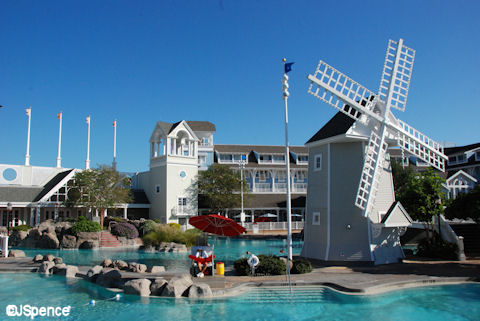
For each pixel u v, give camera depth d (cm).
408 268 2403
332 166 2784
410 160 6662
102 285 1906
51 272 2250
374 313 1506
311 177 2969
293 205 6156
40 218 5034
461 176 4353
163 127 5244
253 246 4147
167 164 5066
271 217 6600
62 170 5641
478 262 2656
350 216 2672
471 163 5475
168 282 1767
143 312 1499
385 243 2678
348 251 2622
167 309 1538
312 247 2855
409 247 3816
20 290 1848
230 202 5566
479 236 3341
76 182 4600
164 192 5066
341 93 2700
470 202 2759
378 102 2823
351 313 1505
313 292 1805
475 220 2792
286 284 1909
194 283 1789
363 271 2289
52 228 3862
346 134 2653
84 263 2694
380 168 2705
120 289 1822
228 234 2220
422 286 1948
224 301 1653
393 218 2600
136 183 5859
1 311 1516
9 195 4725
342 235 2667
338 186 2741
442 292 1830
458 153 5688
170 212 5016
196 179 5331
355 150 2742
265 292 1800
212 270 1939
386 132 2772
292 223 5772
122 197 4638
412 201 2950
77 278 2116
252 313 1495
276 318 1439
